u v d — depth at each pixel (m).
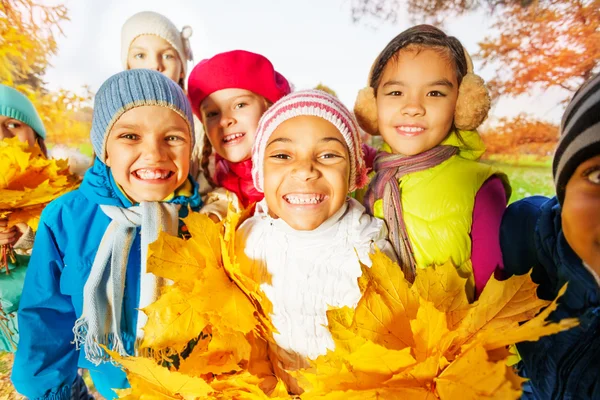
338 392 0.48
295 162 0.64
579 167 0.55
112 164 0.74
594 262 0.57
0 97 1.07
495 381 0.43
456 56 0.73
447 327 0.55
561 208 0.60
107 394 0.84
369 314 0.56
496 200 0.75
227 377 0.62
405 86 0.72
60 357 0.83
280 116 0.67
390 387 0.48
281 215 0.67
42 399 0.84
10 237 0.97
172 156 0.75
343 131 0.66
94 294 0.74
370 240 0.69
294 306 0.70
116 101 0.72
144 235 0.75
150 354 0.74
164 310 0.64
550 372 0.66
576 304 0.61
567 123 0.56
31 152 1.03
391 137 0.75
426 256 0.73
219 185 1.00
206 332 0.70
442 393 0.46
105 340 0.75
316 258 0.70
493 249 0.73
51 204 0.83
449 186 0.73
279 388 0.60
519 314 0.54
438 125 0.73
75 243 0.79
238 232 0.75
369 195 0.79
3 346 1.07
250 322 0.63
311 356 0.70
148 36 1.15
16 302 1.03
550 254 0.65
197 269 0.65
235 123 0.93
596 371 0.61
